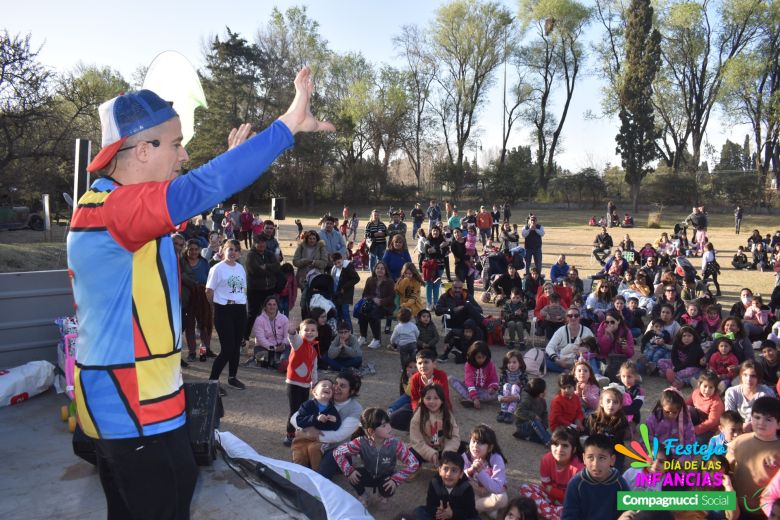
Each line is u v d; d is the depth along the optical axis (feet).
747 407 20.16
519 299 33.91
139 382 5.30
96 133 75.15
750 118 144.56
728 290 52.16
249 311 29.66
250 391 24.43
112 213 4.97
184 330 27.68
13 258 49.03
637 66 141.69
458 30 159.43
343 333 27.63
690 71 151.02
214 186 4.95
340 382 18.26
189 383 13.17
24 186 71.82
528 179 163.43
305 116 5.41
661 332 29.27
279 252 35.06
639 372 28.86
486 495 16.03
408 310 29.53
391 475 16.69
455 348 30.66
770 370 24.71
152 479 5.46
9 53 65.10
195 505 13.60
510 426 22.47
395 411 21.57
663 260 52.90
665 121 157.48
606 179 160.97
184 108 6.47
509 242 57.98
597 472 13.12
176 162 5.69
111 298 5.18
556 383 27.12
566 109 169.68
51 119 69.82
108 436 5.29
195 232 40.42
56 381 20.77
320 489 13.88
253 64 149.07
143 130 5.40
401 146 174.60
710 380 20.84
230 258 23.03
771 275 60.90
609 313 28.53
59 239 77.41
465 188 173.06
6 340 20.90
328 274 31.73
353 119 164.96
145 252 5.29
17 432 17.58
